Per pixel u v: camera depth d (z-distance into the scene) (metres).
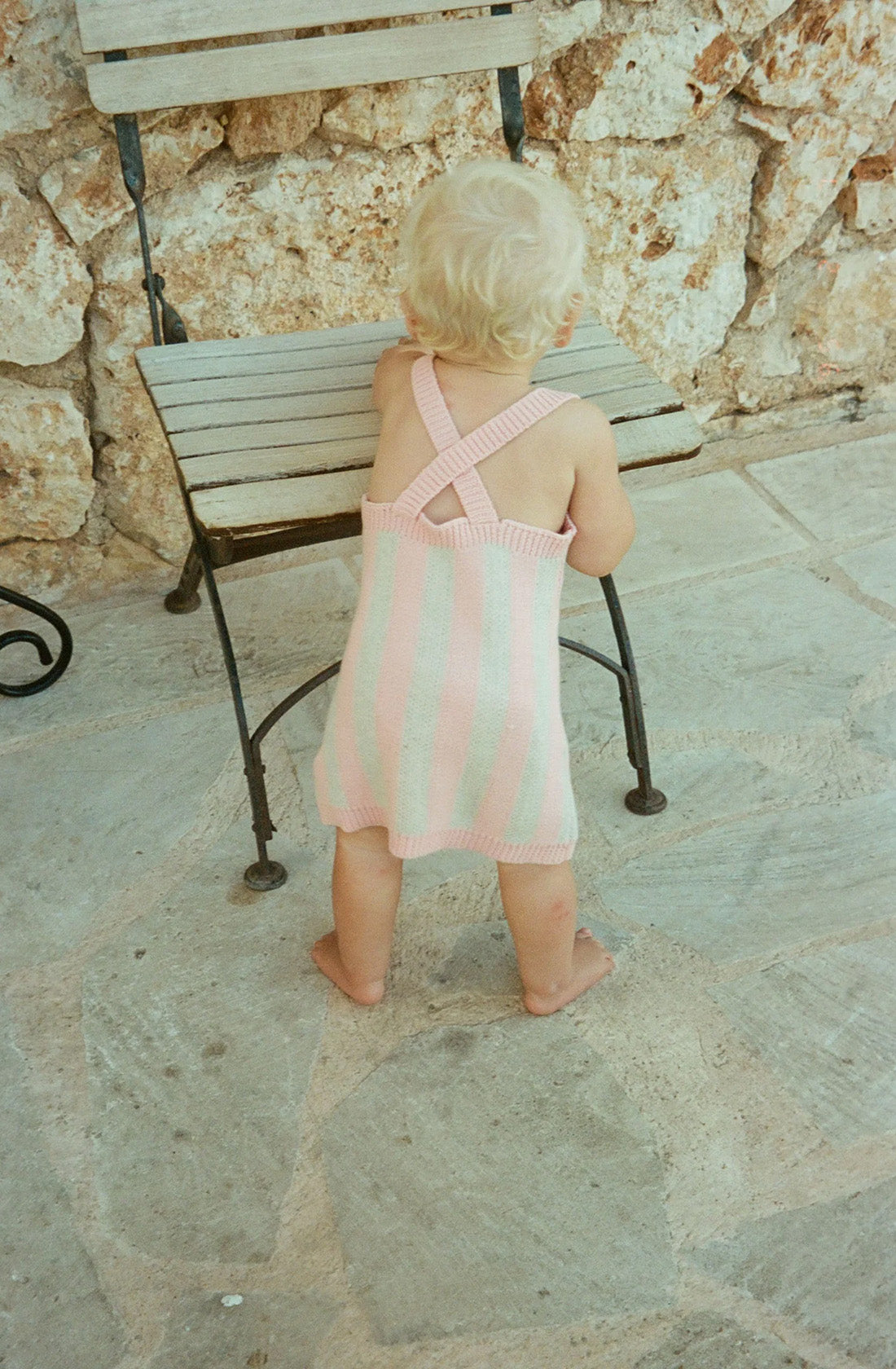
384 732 1.46
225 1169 1.58
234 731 2.23
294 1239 1.51
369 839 1.61
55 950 1.86
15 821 2.05
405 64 2.00
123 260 2.18
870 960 1.82
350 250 2.35
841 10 2.31
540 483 1.41
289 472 1.62
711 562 2.60
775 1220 1.52
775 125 2.45
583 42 2.23
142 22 1.86
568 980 1.74
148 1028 1.75
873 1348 1.40
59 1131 1.62
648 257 2.57
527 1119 1.63
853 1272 1.47
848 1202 1.54
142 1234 1.52
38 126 2.00
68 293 2.18
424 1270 1.48
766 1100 1.65
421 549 1.41
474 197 1.34
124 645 2.41
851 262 2.71
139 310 2.25
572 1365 1.39
